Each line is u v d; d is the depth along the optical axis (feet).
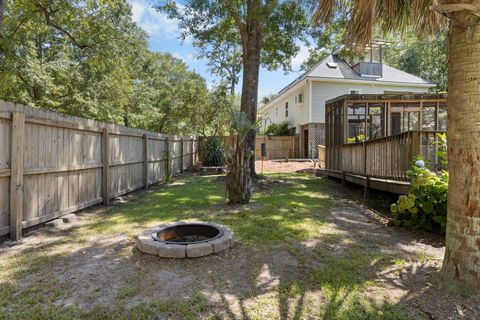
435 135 16.47
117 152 21.65
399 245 11.85
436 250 11.21
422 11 11.55
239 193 19.38
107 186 19.67
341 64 63.10
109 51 36.11
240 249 11.32
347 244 11.97
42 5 27.43
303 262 10.16
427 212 13.26
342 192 25.00
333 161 32.17
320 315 7.03
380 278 8.87
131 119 61.26
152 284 8.51
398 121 40.52
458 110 7.64
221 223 14.92
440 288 7.84
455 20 7.56
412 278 8.74
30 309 7.21
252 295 7.95
